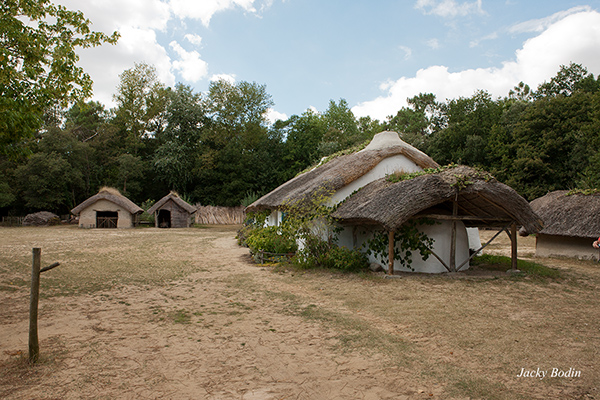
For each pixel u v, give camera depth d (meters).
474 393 3.60
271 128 53.41
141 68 50.06
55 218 35.88
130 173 42.19
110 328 5.57
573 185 28.16
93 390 3.62
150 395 3.54
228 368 4.18
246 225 19.77
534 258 14.27
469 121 37.94
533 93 45.00
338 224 11.95
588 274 10.32
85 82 10.12
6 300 7.16
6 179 36.59
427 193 9.06
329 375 4.01
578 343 4.97
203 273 10.33
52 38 9.74
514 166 30.91
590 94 31.59
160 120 51.22
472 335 5.27
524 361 4.38
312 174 16.59
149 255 14.12
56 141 37.88
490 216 10.13
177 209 35.06
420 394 3.58
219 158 46.12
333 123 57.72
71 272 10.30
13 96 8.17
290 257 12.02
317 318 6.11
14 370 4.05
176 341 5.03
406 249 10.39
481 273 10.17
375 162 12.91
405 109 58.62
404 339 5.11
